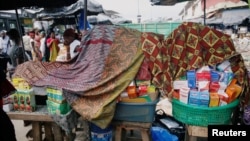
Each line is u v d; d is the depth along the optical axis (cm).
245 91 220
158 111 282
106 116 206
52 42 477
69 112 228
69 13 556
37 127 251
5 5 322
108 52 233
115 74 220
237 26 1002
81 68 238
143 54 231
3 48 695
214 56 221
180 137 253
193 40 223
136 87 222
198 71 214
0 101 172
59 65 260
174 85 217
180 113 211
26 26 978
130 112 220
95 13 597
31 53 727
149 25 1133
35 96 248
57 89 221
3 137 168
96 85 215
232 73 216
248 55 441
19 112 239
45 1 327
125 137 261
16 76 251
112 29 243
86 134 246
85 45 244
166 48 229
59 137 256
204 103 197
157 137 251
